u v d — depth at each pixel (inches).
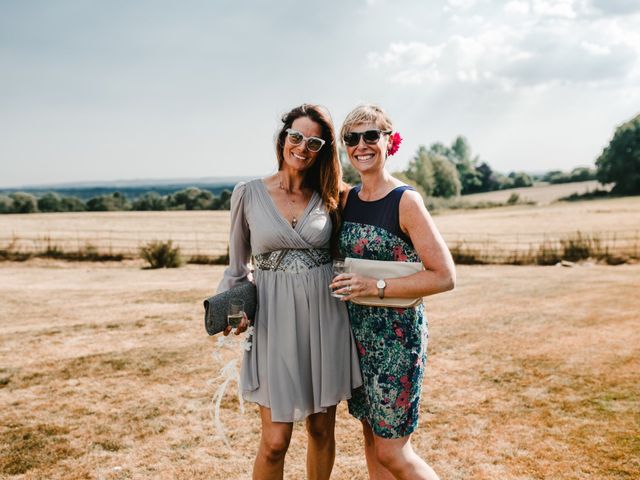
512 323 319.3
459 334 292.0
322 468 112.1
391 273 94.9
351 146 96.3
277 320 100.1
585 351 249.9
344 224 102.4
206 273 700.7
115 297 448.8
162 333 306.5
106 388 208.1
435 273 92.4
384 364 97.0
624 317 330.0
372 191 99.4
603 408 175.3
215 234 1477.6
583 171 3821.4
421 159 3058.6
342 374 102.1
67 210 2834.6
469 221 1843.0
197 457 146.3
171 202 2947.8
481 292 460.1
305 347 101.0
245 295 99.6
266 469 101.3
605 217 1683.1
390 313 96.5
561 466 136.4
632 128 2625.5
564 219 1704.0
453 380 209.6
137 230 1604.3
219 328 97.0
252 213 102.7
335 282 94.4
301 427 164.7
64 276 668.1
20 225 1781.5
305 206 104.7
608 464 136.5
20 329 321.4
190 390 204.5
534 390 195.5
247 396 101.8
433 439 154.6
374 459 108.4
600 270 666.2
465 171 4067.4
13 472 139.2
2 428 168.9
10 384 214.5
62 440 159.0
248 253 111.1
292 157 100.4
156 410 183.2
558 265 760.3
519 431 158.7
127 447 153.6
